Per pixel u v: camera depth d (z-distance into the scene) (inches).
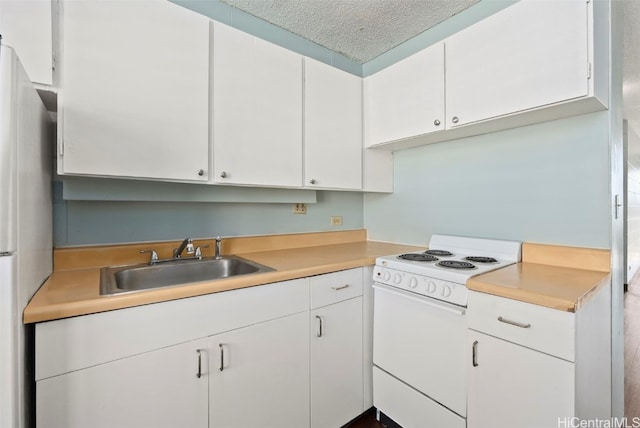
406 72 69.6
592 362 42.9
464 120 58.5
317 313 56.3
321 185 70.8
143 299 38.4
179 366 41.4
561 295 38.4
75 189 50.1
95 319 35.9
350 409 61.6
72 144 42.4
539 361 39.1
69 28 42.1
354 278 62.6
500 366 43.0
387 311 60.9
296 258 65.3
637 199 201.6
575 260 54.4
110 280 47.3
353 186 77.4
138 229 60.3
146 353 39.0
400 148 83.8
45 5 40.4
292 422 52.8
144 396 38.9
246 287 47.4
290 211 82.3
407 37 80.3
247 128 59.0
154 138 48.7
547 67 47.2
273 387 50.4
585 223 53.7
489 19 54.3
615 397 55.8
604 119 51.3
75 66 42.5
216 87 55.3
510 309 41.9
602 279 46.9
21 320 30.7
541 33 47.8
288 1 66.2
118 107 45.6
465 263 57.6
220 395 44.9
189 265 62.2
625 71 97.3
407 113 69.6
